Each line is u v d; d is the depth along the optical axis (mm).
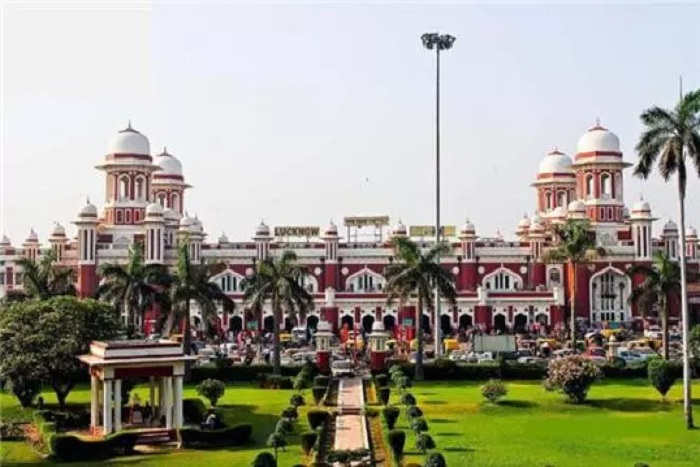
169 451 40000
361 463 34500
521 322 107000
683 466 35062
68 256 117250
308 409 51062
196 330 101812
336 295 106750
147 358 43000
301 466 33156
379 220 117875
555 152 130875
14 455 39750
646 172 47656
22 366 47844
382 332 67812
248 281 65688
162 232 108188
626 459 36406
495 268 113688
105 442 39219
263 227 112625
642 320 102625
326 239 113438
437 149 72812
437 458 31062
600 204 116062
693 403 53062
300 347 88812
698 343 65875
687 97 46625
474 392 58531
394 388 60625
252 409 51719
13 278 119000
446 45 73312
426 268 64438
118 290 64438
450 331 106125
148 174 115750
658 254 70000
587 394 55531
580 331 100375
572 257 75375
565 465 35031
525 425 45438
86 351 48719
